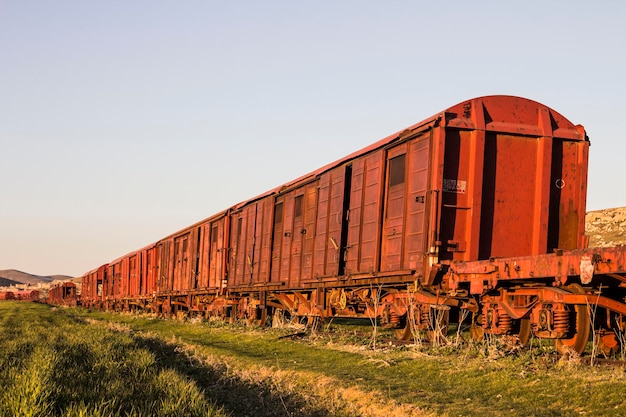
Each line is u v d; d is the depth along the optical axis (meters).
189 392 10.96
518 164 16.34
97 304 76.94
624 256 10.38
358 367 14.65
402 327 18.59
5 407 9.37
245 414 11.83
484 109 16.23
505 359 13.32
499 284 14.62
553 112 16.72
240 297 32.03
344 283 20.66
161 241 50.44
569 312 12.77
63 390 11.06
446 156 15.92
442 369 13.24
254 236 29.64
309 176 24.16
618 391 10.00
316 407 11.44
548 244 16.41
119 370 15.08
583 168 16.59
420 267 16.03
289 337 21.98
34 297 140.12
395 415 10.34
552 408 9.75
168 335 27.25
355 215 20.12
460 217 15.96
